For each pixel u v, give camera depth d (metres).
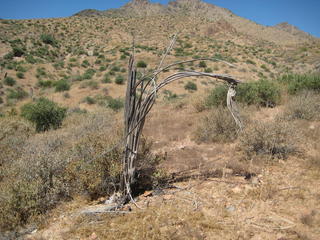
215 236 2.89
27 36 55.06
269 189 3.74
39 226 3.29
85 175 3.81
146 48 42.09
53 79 32.81
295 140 5.16
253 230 2.96
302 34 144.75
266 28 111.75
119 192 3.82
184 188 4.03
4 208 3.39
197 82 28.33
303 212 3.23
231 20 114.81
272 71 37.38
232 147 5.79
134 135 3.60
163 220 3.15
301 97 7.79
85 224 3.21
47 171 3.98
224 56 42.91
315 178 4.04
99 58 44.16
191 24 67.88
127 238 2.90
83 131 7.44
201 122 7.21
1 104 22.88
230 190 3.87
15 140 6.41
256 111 8.40
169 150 6.12
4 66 34.16
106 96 22.58
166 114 9.81
